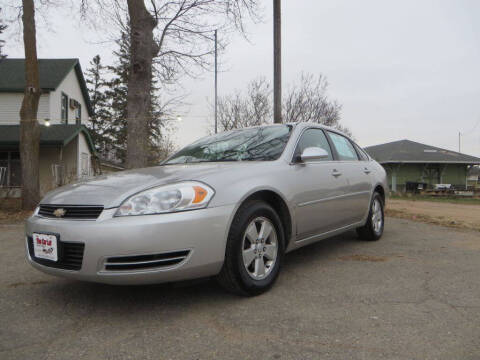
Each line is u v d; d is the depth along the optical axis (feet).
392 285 9.99
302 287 9.89
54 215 8.55
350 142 15.78
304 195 10.94
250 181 9.29
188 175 8.90
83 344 6.88
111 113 115.85
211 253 8.15
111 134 110.83
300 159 11.34
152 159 56.39
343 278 10.68
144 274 7.62
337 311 8.19
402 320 7.67
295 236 10.77
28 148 31.53
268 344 6.72
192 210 8.02
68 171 50.37
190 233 7.87
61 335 7.28
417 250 14.42
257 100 56.18
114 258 7.64
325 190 12.00
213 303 8.80
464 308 8.32
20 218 26.86
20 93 55.11
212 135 14.61
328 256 13.43
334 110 58.49
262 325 7.52
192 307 8.58
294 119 54.70
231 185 8.82
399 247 14.98
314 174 11.65
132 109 27.02
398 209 36.17
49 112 54.39
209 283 10.31
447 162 90.89
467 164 96.99
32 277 11.44
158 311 8.39
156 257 7.70
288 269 11.73
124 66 35.06
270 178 9.90
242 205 9.02
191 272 7.98
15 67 60.95
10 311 8.59
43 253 8.50
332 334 7.07
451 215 30.63
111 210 7.88
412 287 9.81
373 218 15.99
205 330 7.35
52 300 9.29
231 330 7.32
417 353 6.31
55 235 8.15
